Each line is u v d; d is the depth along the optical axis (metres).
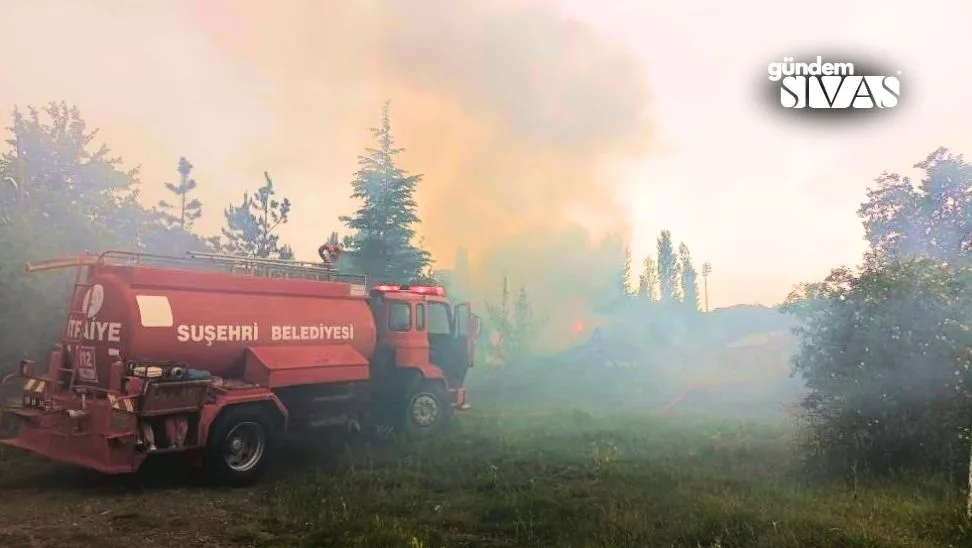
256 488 8.25
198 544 5.99
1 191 13.53
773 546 5.26
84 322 8.70
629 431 12.91
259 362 9.25
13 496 7.42
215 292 9.30
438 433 12.41
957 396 7.88
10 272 11.09
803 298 9.71
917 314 8.35
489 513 6.87
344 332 10.72
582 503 7.00
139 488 7.97
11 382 9.26
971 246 12.04
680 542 5.56
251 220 22.34
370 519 6.54
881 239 13.23
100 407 7.65
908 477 7.64
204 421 8.14
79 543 5.87
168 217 20.69
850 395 8.73
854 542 5.28
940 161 12.74
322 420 10.23
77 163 16.34
